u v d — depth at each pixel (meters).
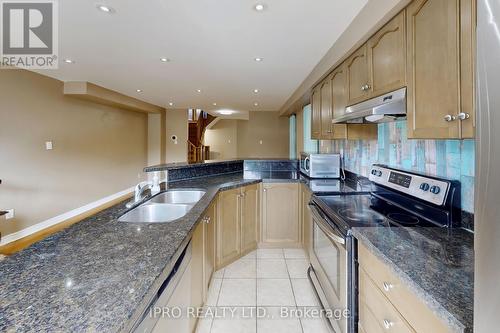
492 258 0.49
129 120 6.05
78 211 4.48
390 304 0.99
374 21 1.49
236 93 4.59
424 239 1.15
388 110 1.39
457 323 0.64
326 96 2.64
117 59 2.79
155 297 0.86
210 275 2.22
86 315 0.62
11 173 3.31
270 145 7.22
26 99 3.46
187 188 2.42
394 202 1.75
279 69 3.05
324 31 2.01
